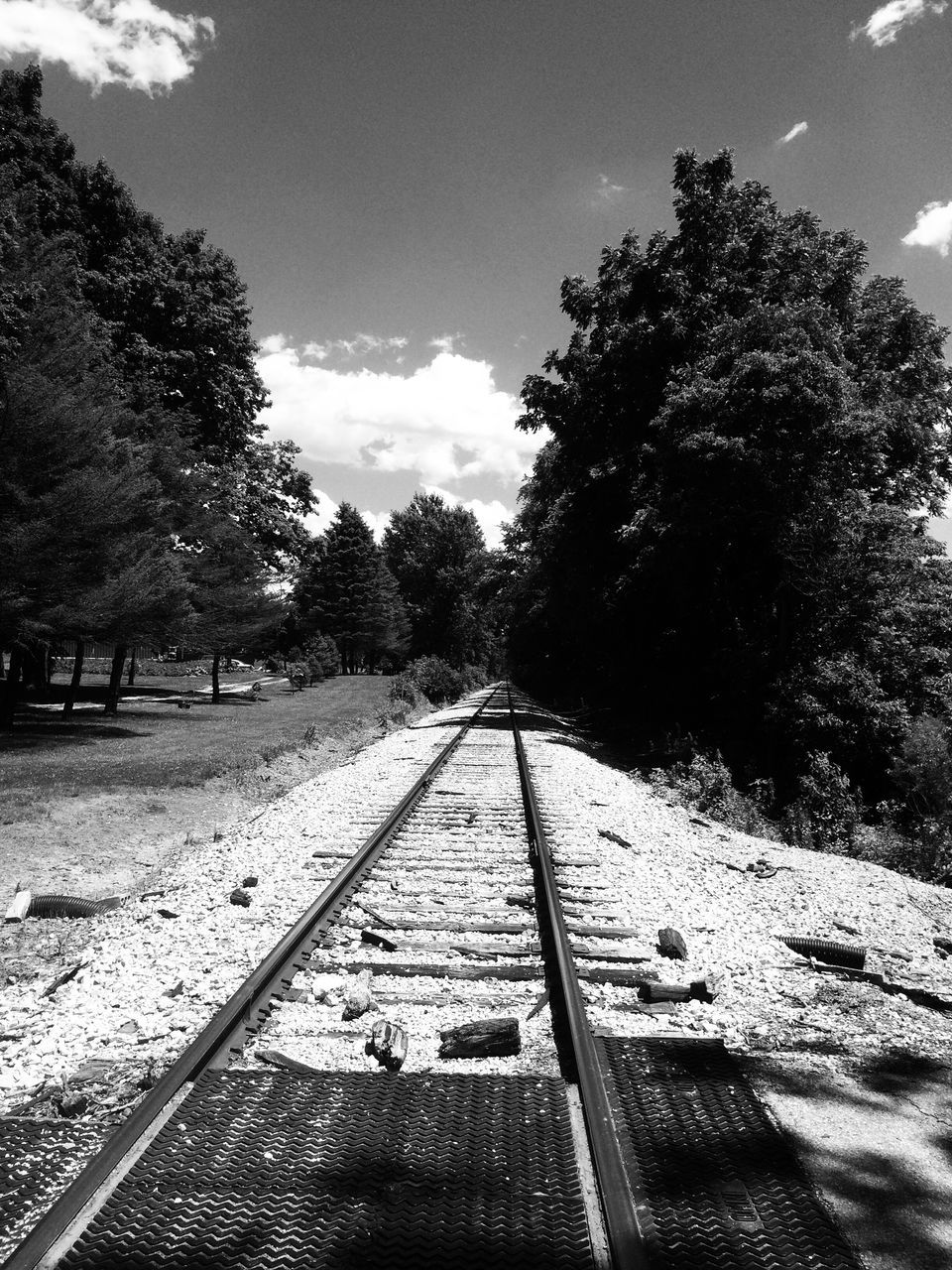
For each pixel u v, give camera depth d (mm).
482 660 105062
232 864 8359
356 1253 2662
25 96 29125
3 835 10492
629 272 26688
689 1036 4500
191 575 28594
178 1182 3027
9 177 22953
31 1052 4246
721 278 24875
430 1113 3539
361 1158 3188
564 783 14125
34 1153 3246
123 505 20562
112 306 29516
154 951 5719
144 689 48219
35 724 24469
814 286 24453
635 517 22594
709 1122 3543
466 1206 2910
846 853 13188
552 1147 3291
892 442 25359
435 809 11188
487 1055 4227
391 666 91062
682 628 26797
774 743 20953
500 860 8344
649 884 7781
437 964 5453
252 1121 3434
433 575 96375
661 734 27266
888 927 7422
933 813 15594
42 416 18719
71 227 28891
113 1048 4270
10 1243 2725
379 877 7605
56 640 22312
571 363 28141
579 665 44500
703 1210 2918
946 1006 5184
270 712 33875
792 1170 3209
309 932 5777
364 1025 4559
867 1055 4363
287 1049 4238
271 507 38344
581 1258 2660
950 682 21516
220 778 15867
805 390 18828
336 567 78812
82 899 7703
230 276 34562
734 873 9109
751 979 5453
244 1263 2607
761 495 19781
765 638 23125
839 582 21016
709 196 24844
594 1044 4031
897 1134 3578
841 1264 2684
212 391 32562
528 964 5508
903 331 26594
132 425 25578
